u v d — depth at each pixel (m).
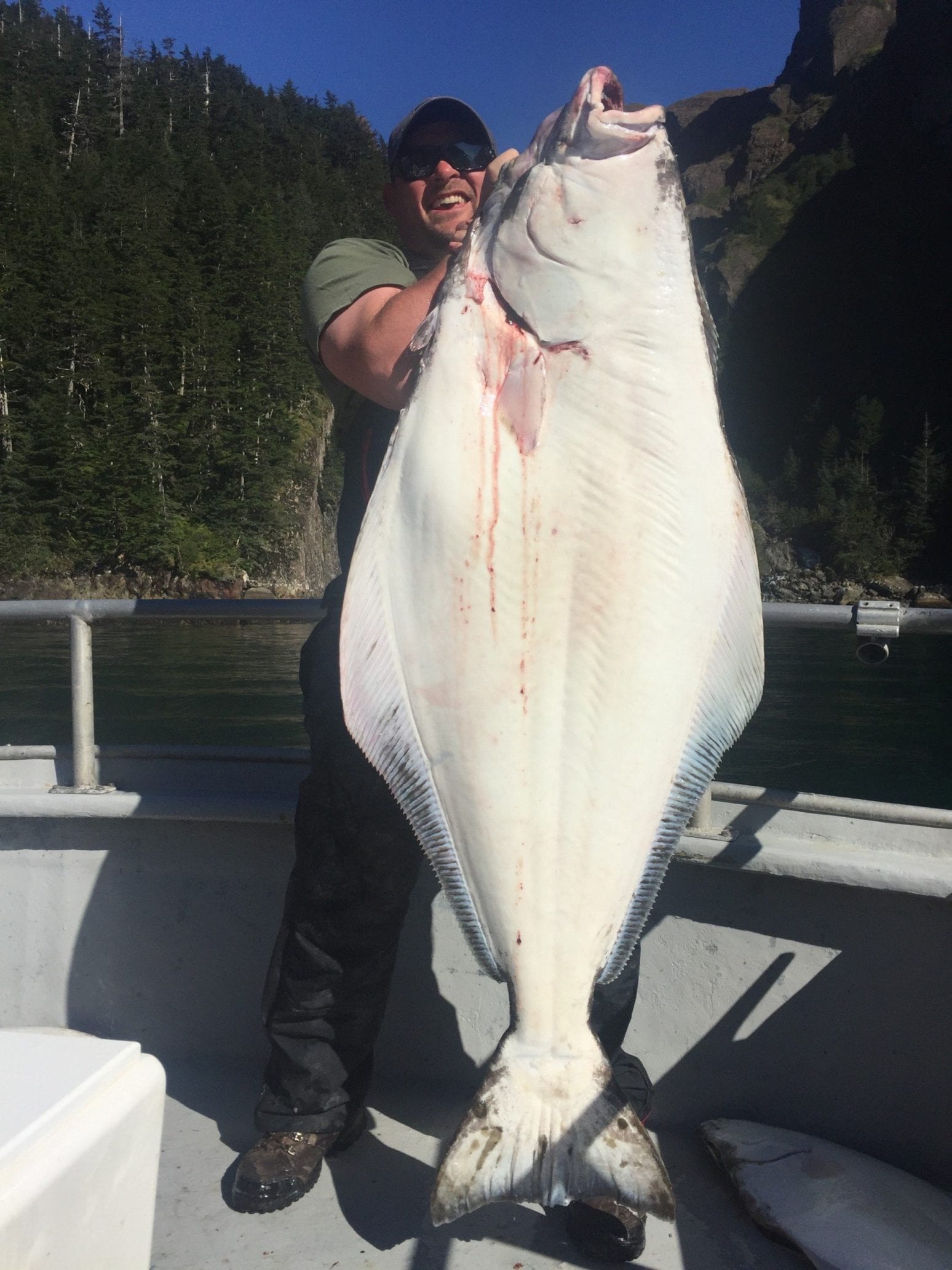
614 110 1.13
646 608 1.11
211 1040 1.82
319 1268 1.30
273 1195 1.39
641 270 1.11
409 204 1.61
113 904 1.84
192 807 1.72
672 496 1.11
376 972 1.43
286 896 1.55
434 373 1.12
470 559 1.11
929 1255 1.29
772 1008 1.60
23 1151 0.69
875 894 1.53
